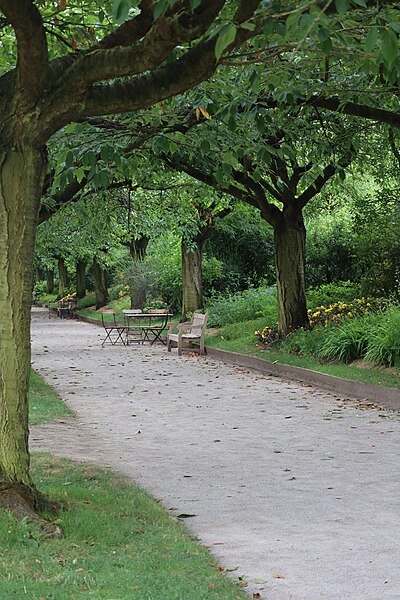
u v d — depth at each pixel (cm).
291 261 2442
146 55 613
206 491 905
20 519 673
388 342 1838
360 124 1742
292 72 1055
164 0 455
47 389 1811
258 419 1435
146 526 730
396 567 633
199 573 596
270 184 2491
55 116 680
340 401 1644
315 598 562
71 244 3125
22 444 717
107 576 566
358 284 3006
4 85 686
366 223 2791
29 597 515
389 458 1081
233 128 1034
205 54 641
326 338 2122
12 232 704
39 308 7338
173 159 1867
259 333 2573
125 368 2350
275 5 607
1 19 819
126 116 1126
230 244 3966
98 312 5266
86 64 646
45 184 1341
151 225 3008
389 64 490
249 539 716
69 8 1116
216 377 2114
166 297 4262
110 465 1034
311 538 718
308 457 1097
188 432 1308
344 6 448
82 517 711
